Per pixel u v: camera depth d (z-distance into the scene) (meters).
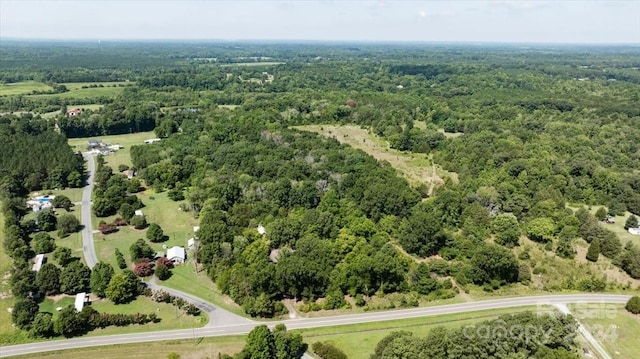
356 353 99.69
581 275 130.12
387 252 127.81
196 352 99.06
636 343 103.69
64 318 102.44
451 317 112.50
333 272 120.81
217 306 116.00
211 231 137.25
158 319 109.81
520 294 122.69
